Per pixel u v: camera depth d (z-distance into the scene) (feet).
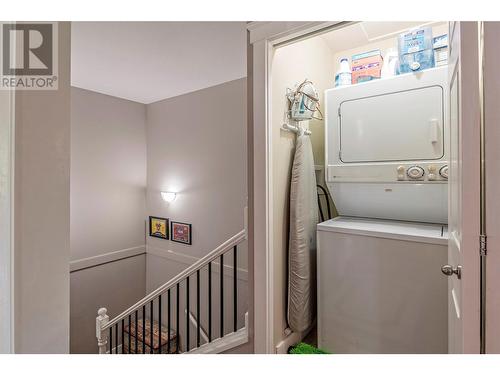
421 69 5.27
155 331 11.69
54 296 2.11
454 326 3.62
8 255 1.93
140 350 11.24
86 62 8.90
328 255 5.55
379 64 6.07
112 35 7.28
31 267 2.00
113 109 12.30
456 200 3.42
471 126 2.63
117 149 12.43
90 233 11.50
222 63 9.00
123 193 12.66
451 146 3.94
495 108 2.43
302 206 5.44
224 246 6.02
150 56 8.49
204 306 11.02
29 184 1.99
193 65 9.12
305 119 5.62
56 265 2.12
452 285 3.82
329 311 5.51
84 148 11.33
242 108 10.19
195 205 11.62
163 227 12.72
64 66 2.20
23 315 1.95
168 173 12.60
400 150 5.38
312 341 6.10
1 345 1.99
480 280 2.55
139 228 13.25
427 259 4.63
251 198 4.90
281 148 5.30
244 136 10.16
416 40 5.37
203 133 11.36
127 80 10.45
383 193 5.76
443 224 5.48
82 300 11.19
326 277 5.56
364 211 6.23
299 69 5.94
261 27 4.59
